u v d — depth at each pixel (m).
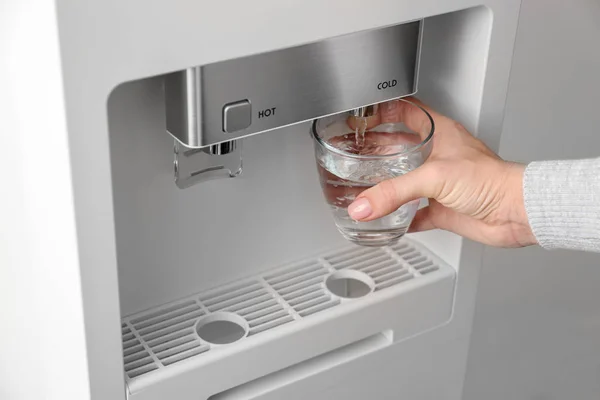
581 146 1.09
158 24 0.49
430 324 0.78
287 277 0.76
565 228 0.65
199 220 0.70
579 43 1.00
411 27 0.61
